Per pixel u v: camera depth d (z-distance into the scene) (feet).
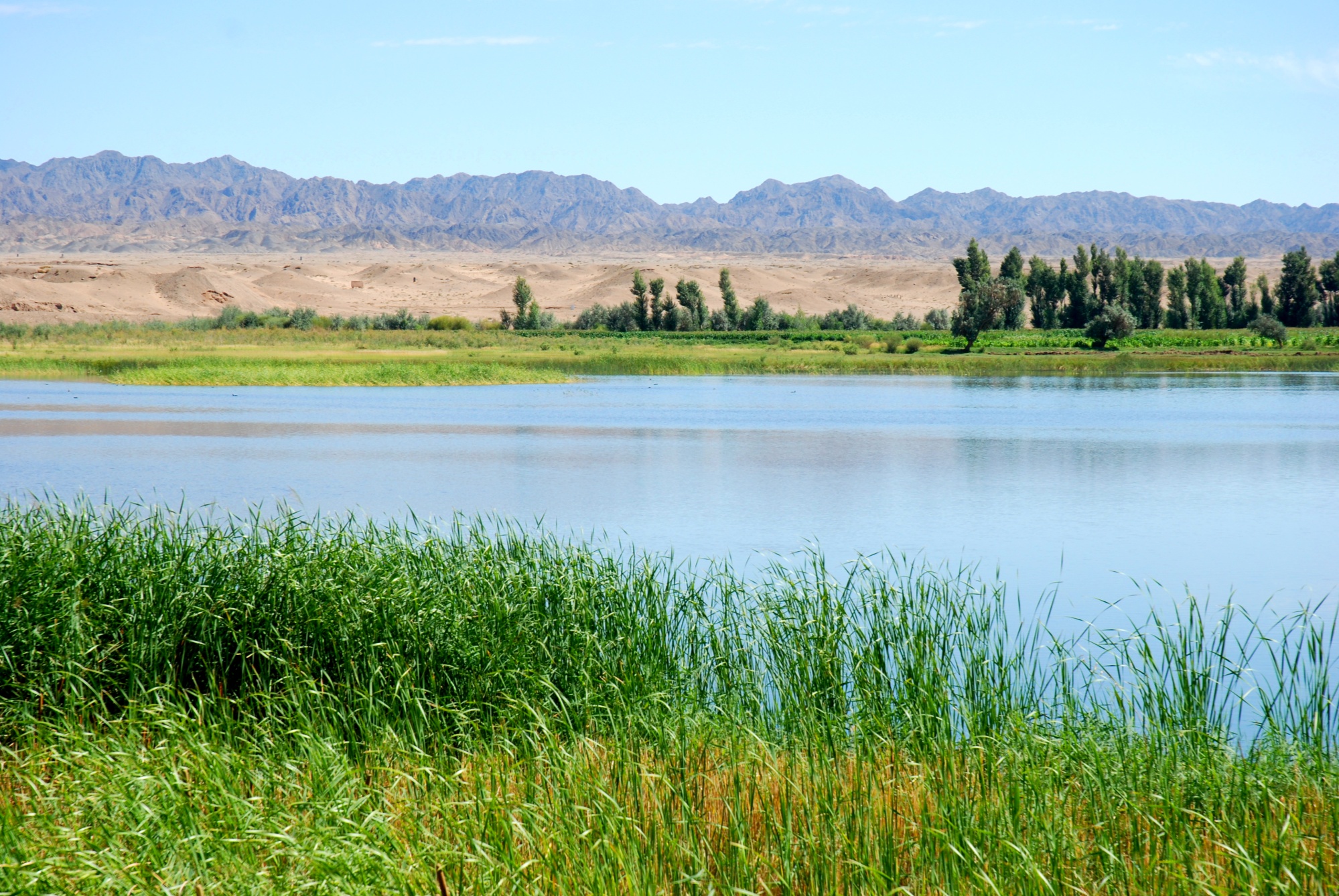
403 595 32.19
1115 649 39.91
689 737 26.53
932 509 79.61
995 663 31.81
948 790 23.15
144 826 20.20
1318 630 45.65
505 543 50.44
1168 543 67.72
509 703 28.35
